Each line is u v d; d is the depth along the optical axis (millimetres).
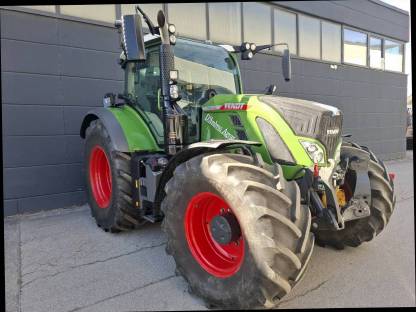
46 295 2721
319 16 8227
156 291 2750
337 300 2570
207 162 2424
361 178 2896
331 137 2838
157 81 3732
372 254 3373
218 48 3973
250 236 2168
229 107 3027
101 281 2922
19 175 4805
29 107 4805
